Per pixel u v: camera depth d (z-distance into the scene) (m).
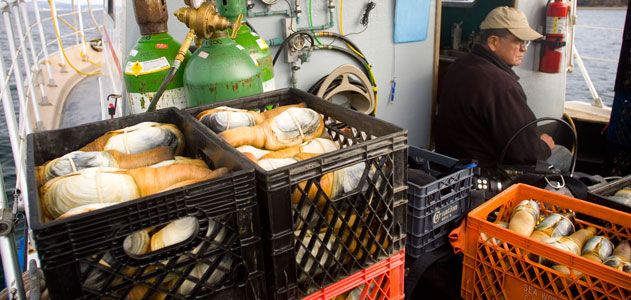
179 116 1.19
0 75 1.90
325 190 0.90
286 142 1.12
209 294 0.81
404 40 2.93
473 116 2.43
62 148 1.10
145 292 0.78
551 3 3.21
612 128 2.71
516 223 1.42
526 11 3.25
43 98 3.86
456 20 3.71
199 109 1.26
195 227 0.77
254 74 1.54
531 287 1.31
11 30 2.20
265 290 0.87
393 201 0.98
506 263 1.38
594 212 1.47
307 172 0.84
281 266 0.86
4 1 2.17
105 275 0.72
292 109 1.18
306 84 2.60
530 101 3.41
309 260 0.93
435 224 1.60
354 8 2.65
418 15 2.93
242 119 1.14
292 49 2.39
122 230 0.70
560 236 1.38
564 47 3.29
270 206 0.81
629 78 2.56
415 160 2.00
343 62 2.70
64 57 4.03
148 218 0.72
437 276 1.65
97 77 4.45
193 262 0.78
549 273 1.26
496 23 2.53
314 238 0.89
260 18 2.32
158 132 1.11
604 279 1.14
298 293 0.90
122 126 1.18
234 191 0.78
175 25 2.09
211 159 1.00
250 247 0.82
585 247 1.36
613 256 1.29
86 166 0.95
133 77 1.57
